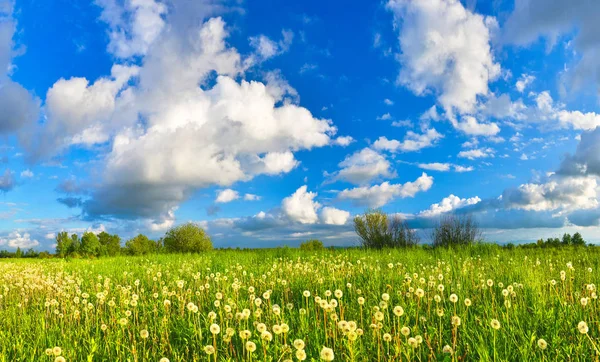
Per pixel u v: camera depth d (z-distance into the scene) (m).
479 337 4.00
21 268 16.84
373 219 21.41
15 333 5.62
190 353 4.65
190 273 11.11
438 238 19.41
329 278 8.49
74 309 6.69
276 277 9.31
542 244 16.72
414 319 5.16
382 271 9.21
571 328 4.40
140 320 6.21
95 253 40.16
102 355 4.65
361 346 4.02
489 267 9.75
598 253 12.03
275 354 3.92
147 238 36.38
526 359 3.53
